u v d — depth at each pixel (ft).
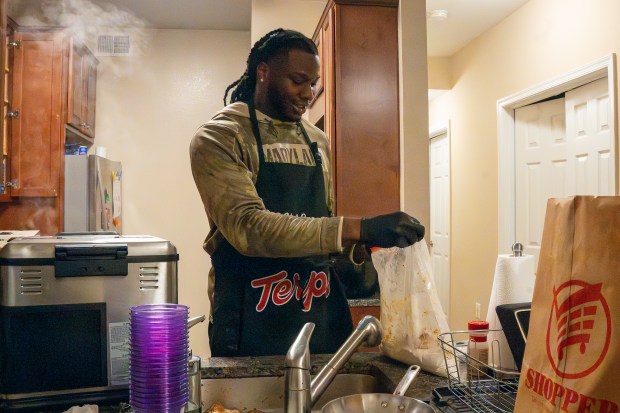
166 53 13.97
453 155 15.70
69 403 3.39
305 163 4.64
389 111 8.27
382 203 8.20
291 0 11.51
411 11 8.18
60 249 3.37
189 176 13.97
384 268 4.18
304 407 2.69
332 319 4.65
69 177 11.38
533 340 2.31
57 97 11.30
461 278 15.23
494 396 3.24
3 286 3.30
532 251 12.18
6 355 3.29
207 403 3.87
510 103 12.34
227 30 14.14
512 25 12.35
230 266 4.41
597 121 10.03
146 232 13.80
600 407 1.94
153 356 2.88
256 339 4.33
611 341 1.94
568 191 11.00
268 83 4.49
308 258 4.52
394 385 3.59
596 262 2.03
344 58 8.21
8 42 11.07
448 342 3.78
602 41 9.39
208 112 14.03
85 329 3.44
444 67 15.72
